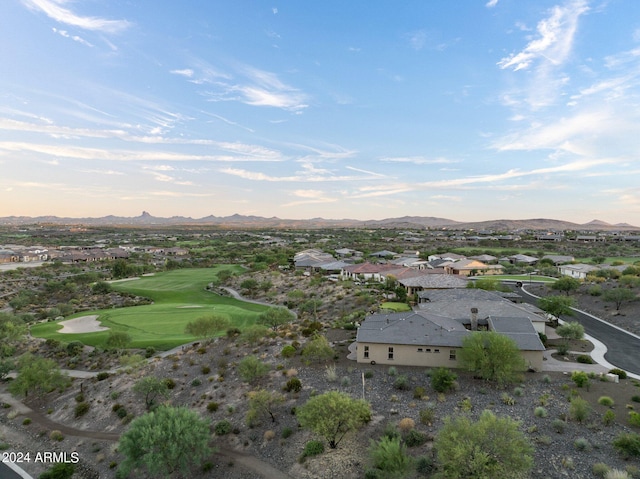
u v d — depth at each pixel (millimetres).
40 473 33125
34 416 42344
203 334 54969
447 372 37062
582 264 111188
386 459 26297
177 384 43969
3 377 51250
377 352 43156
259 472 29766
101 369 51500
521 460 23469
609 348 49031
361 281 98688
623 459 26562
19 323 70250
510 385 37469
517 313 51312
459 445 23719
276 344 50625
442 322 46344
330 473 28156
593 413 31953
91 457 34531
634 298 67562
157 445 28859
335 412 29953
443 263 120312
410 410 33844
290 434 33062
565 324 52594
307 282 101438
